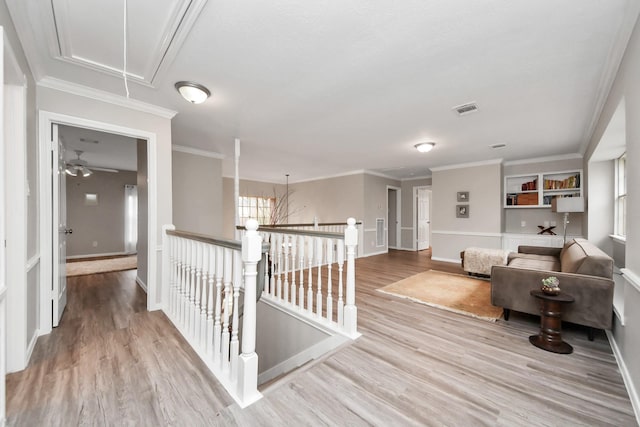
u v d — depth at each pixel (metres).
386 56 2.01
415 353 2.02
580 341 2.24
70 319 2.63
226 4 1.50
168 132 3.03
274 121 3.36
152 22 1.66
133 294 3.46
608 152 3.48
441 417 1.38
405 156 5.29
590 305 2.14
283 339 2.87
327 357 1.96
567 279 2.23
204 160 4.86
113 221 6.73
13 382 1.64
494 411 1.42
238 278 1.63
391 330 2.43
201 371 1.76
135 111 2.80
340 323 2.37
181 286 2.47
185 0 1.47
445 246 6.24
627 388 1.61
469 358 1.96
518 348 2.11
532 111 2.99
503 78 2.30
